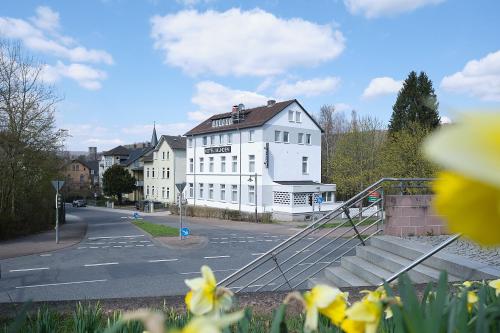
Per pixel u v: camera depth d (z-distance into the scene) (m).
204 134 50.47
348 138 44.16
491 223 0.43
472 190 0.43
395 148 32.16
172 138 66.12
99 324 3.16
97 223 36.88
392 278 4.12
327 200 42.22
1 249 20.06
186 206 48.22
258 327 2.71
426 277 5.89
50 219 31.48
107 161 98.88
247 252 18.91
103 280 13.17
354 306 1.10
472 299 1.67
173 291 11.63
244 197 43.84
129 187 76.88
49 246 21.12
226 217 41.81
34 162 27.33
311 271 12.86
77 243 22.45
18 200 26.20
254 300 5.12
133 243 22.42
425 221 8.76
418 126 33.16
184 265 15.70
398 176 31.25
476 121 0.40
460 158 0.37
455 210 0.44
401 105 47.41
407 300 1.22
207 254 18.41
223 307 1.21
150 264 15.95
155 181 69.12
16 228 25.39
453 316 1.20
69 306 5.04
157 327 0.75
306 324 1.12
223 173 46.97
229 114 46.47
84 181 104.19
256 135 42.50
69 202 90.06
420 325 1.14
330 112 70.19
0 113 26.12
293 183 43.09
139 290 11.79
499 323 1.35
